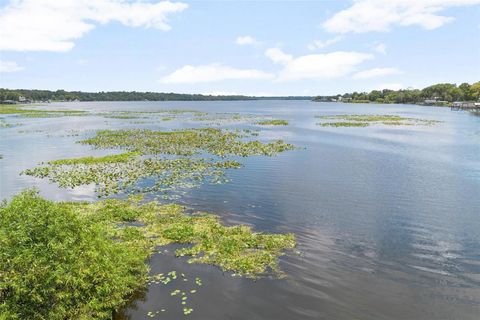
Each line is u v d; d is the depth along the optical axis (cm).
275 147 4944
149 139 5700
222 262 1594
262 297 1341
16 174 3316
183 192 2705
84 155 4391
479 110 15375
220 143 5266
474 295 1373
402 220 2156
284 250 1730
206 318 1223
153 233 1916
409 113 14175
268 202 2484
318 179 3147
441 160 4125
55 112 14412
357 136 6475
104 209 2259
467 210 2341
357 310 1272
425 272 1540
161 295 1355
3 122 9456
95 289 1256
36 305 1140
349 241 1847
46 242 1269
